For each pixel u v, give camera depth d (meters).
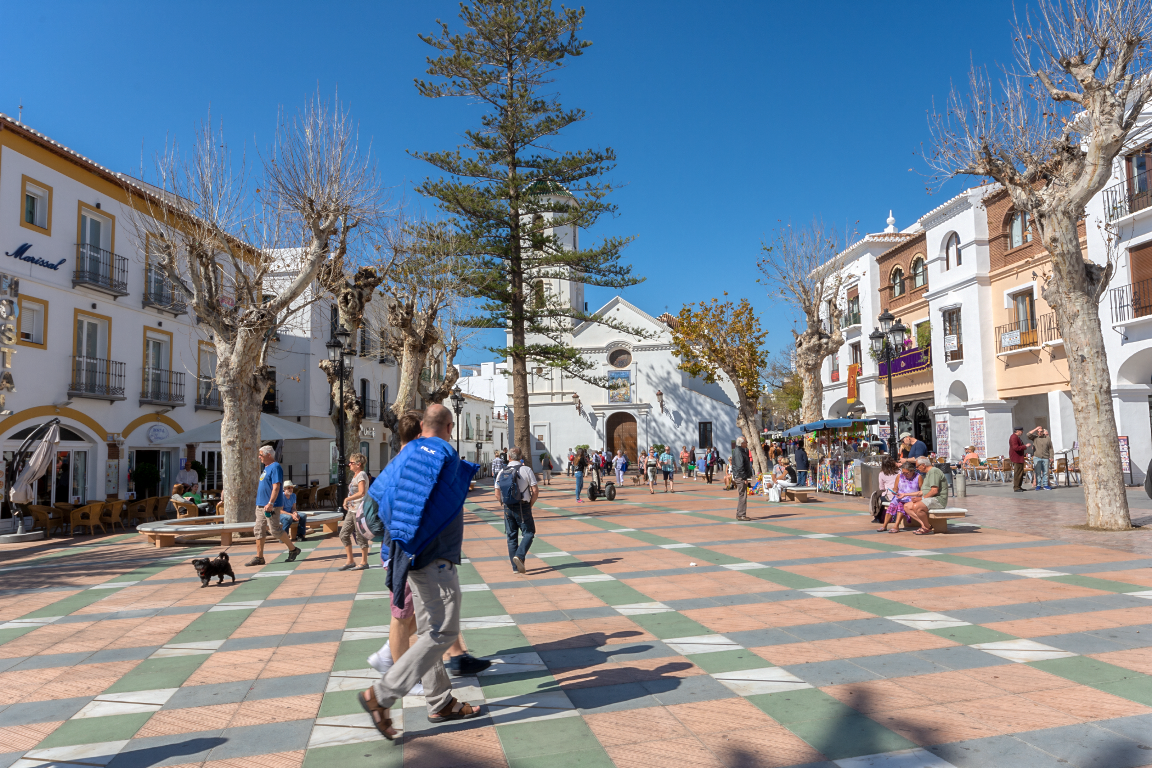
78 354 20.38
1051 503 16.11
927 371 30.31
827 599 6.78
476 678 4.76
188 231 14.77
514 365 26.97
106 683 4.95
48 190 19.41
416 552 3.80
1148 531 10.95
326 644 5.82
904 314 32.06
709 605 6.71
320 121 15.31
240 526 13.32
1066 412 22.48
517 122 25.39
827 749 3.46
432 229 22.83
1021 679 4.36
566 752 3.53
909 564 8.62
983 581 7.42
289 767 3.46
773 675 4.59
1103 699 3.98
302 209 15.27
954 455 27.59
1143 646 4.96
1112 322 19.92
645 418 44.06
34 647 6.08
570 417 44.44
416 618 3.93
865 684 4.36
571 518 16.75
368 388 36.25
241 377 14.78
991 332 25.89
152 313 23.23
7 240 18.03
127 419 22.00
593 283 28.23
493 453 60.41
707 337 29.66
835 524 13.42
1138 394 19.91
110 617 7.24
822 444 23.41
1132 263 19.56
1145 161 19.00
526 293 29.44
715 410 43.94
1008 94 12.54
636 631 5.83
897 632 5.53
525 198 26.14
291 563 10.78
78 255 20.33
